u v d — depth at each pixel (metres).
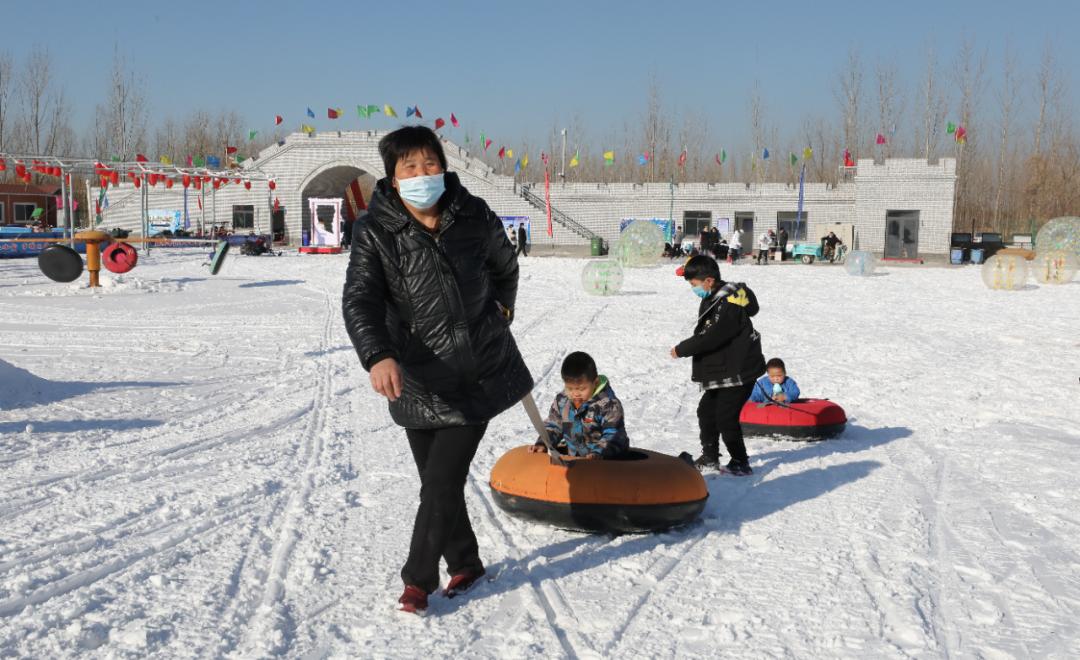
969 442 7.42
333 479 6.18
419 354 3.81
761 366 6.30
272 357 12.02
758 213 52.41
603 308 19.14
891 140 71.44
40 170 35.25
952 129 46.47
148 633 3.65
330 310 18.23
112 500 5.55
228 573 4.40
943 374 10.84
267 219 57.81
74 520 5.18
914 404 9.06
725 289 6.23
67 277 20.80
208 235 50.66
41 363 11.15
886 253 48.09
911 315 17.95
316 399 9.16
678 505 5.02
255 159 57.25
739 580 4.39
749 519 5.38
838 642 3.67
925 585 4.32
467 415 3.86
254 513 5.38
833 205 51.12
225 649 3.56
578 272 31.66
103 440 7.19
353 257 3.74
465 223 3.77
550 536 5.05
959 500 5.77
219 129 84.12
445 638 3.68
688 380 10.49
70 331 14.58
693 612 4.00
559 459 5.13
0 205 60.53
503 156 54.41
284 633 3.71
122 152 68.12
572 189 55.09
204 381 10.12
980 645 3.66
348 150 55.97
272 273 30.12
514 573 4.46
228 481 6.05
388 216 3.69
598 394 5.46
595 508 4.97
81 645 3.57
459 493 3.95
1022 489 6.02
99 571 4.39
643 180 76.44
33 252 37.03
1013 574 4.48
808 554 4.76
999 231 67.62
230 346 12.99
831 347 13.17
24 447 6.84
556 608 4.03
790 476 6.38
